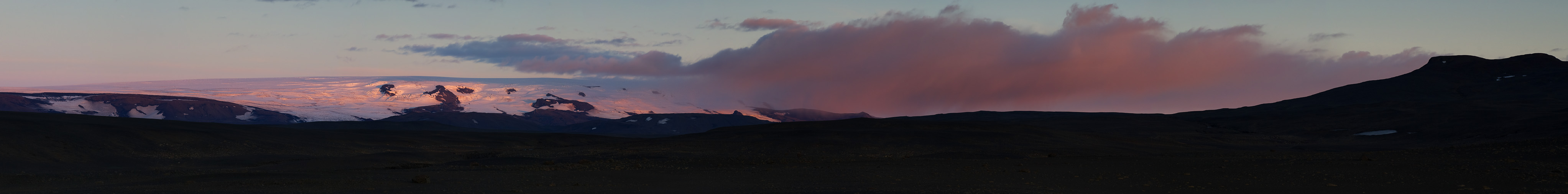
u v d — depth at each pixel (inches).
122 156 2304.4
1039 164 1596.9
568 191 1056.2
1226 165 1451.8
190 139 2652.6
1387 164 1373.0
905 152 2383.1
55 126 2475.4
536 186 1125.1
